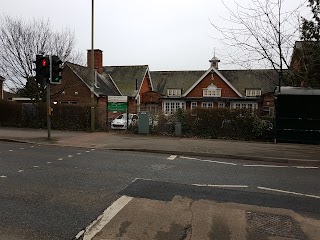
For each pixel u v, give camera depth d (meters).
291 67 16.47
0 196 5.58
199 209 5.11
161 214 4.84
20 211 4.86
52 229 4.21
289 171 8.59
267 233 4.25
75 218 4.61
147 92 37.50
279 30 13.70
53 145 12.38
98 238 3.97
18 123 19.47
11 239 3.89
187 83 42.00
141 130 16.25
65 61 27.81
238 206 5.32
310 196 6.09
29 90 25.78
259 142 14.33
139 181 6.86
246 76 39.09
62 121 18.42
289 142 14.30
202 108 15.98
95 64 35.00
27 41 24.47
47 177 7.02
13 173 7.32
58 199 5.46
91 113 17.52
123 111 17.19
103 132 17.17
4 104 19.72
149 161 9.45
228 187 6.61
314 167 9.30
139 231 4.20
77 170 7.83
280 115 14.47
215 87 35.56
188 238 4.03
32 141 13.07
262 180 7.37
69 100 30.06
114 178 7.09
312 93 13.82
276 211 5.13
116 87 36.19
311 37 15.56
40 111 18.95
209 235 4.13
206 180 7.18
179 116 16.36
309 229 4.42
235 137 15.49
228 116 15.64
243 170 8.55
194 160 9.93
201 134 15.96
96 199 5.50
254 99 34.25
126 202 5.37
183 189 6.32
